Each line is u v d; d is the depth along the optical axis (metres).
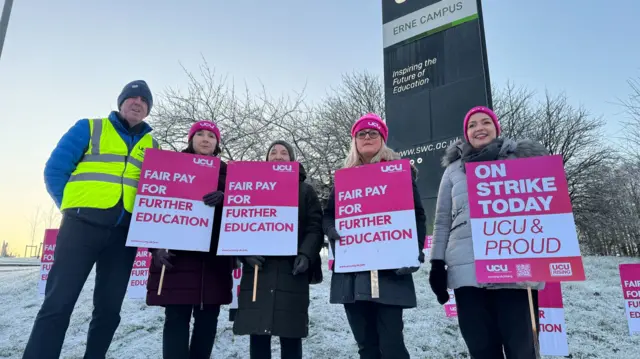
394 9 8.63
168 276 3.44
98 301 3.33
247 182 3.50
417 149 7.61
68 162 3.38
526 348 2.69
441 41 7.87
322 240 3.50
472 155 3.28
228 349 5.10
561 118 20.59
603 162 19.02
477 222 2.91
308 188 3.68
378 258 3.05
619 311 6.30
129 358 4.91
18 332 6.04
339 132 14.77
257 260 3.26
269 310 3.15
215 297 3.52
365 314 3.19
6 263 19.66
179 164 3.53
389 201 3.19
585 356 4.97
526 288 2.80
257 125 13.84
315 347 5.12
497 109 20.47
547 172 2.90
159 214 3.37
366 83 17.98
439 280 3.21
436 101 7.64
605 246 19.56
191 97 13.46
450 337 5.35
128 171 3.52
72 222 3.24
